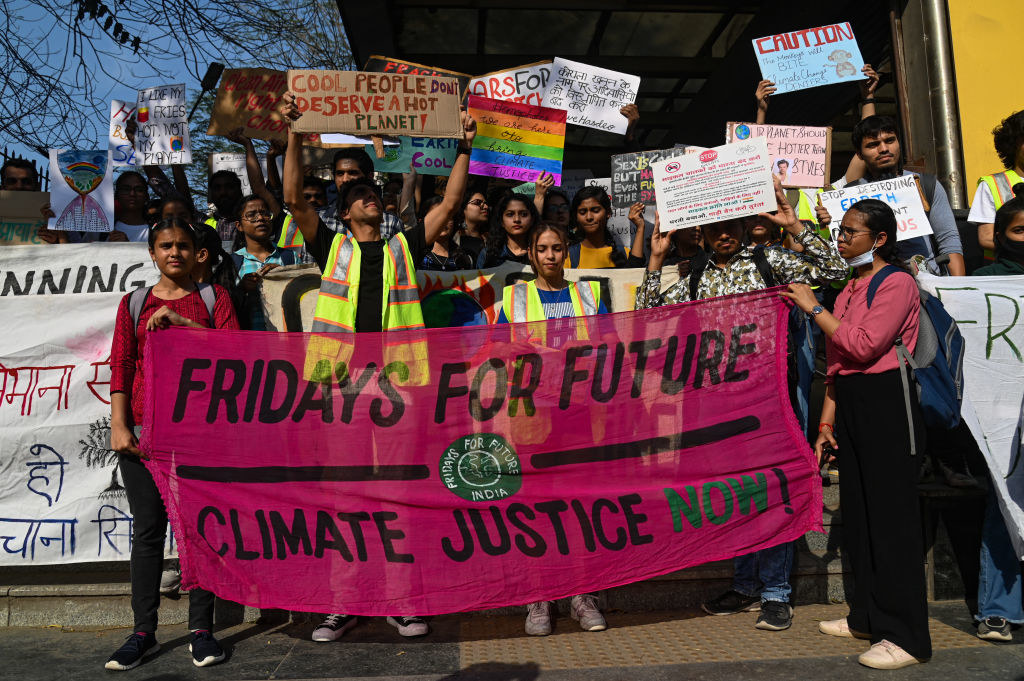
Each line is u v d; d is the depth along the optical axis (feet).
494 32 35.96
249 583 11.93
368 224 13.20
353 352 12.43
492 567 12.07
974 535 14.06
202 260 14.23
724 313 12.62
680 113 44.11
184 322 12.27
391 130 13.00
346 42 43.73
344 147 19.15
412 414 12.37
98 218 17.76
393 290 12.89
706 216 13.30
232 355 12.33
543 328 12.59
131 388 12.36
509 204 16.66
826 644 11.94
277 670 11.34
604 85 19.70
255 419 12.26
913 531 11.34
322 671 11.25
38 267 15.20
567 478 12.32
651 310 12.65
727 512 12.23
